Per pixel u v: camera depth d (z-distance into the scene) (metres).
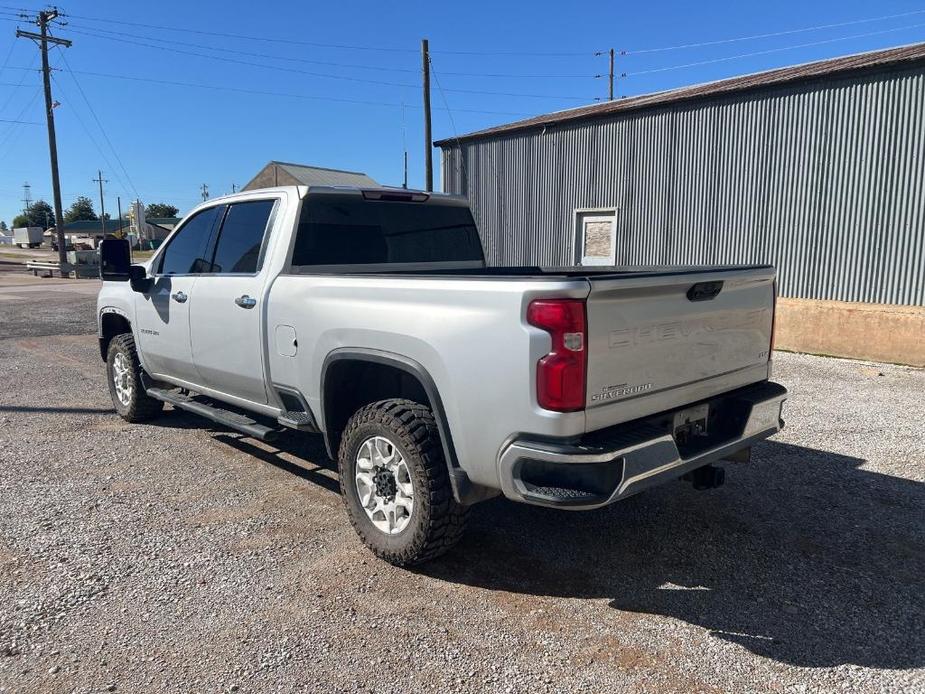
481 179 16.06
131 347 6.21
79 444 5.81
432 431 3.50
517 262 15.62
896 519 4.32
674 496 4.68
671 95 14.77
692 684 2.75
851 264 10.81
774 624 3.17
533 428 2.98
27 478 5.00
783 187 11.41
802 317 10.03
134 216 69.94
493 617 3.22
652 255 13.27
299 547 3.92
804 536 4.08
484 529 4.17
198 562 3.73
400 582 3.54
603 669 2.84
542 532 4.12
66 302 19.30
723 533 4.11
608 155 13.71
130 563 3.71
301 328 4.11
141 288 5.62
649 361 3.22
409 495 3.60
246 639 3.03
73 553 3.83
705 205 12.40
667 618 3.22
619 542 4.00
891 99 10.18
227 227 5.00
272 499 4.62
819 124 10.91
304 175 35.53
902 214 10.23
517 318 2.99
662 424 3.41
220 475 5.07
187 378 5.49
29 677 2.78
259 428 4.57
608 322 3.02
